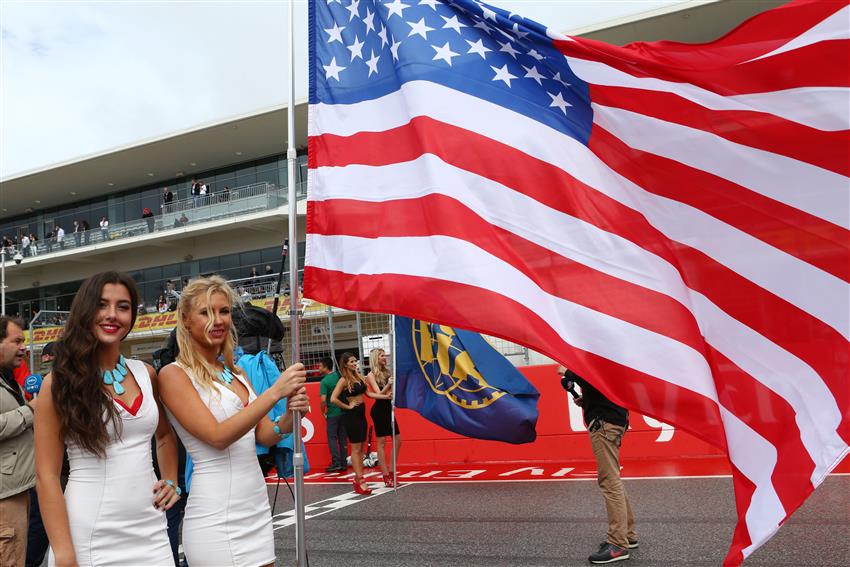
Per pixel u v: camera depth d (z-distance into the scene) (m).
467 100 3.26
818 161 2.87
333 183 3.33
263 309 4.47
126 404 2.48
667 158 3.06
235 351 4.10
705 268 2.98
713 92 2.99
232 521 2.72
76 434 2.33
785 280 2.87
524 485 8.18
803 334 2.81
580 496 7.16
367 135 3.37
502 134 3.22
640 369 2.92
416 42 3.34
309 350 13.40
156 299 33.25
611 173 3.13
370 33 3.51
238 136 30.25
